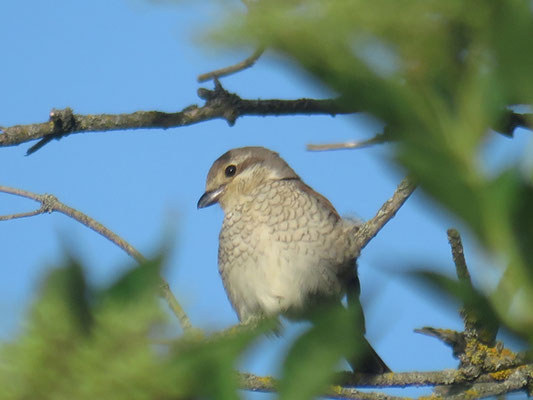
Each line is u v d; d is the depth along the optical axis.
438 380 5.95
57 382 1.14
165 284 1.22
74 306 1.17
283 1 1.18
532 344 1.25
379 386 6.25
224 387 1.19
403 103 1.21
